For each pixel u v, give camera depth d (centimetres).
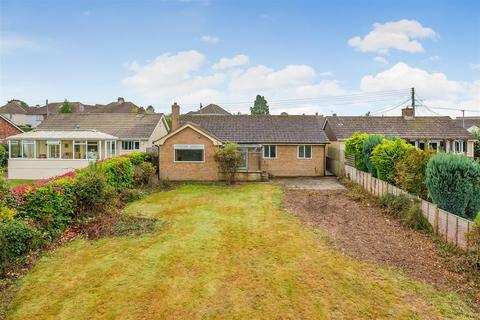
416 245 1030
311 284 768
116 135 3334
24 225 909
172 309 666
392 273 825
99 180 1315
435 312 652
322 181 2431
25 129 4950
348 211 1478
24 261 860
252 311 657
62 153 2566
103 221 1226
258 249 995
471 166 1059
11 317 638
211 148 2420
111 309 666
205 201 1703
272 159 2711
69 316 642
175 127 2917
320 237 1107
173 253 958
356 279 791
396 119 3381
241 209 1521
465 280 784
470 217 1075
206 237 1107
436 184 1105
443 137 3102
